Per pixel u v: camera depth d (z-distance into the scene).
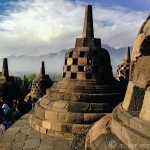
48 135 10.08
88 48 11.42
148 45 4.21
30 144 9.14
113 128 4.50
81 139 5.55
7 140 9.55
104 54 11.71
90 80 11.02
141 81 4.17
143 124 3.68
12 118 13.66
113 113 4.88
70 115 9.89
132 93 4.32
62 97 10.67
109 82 11.38
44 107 11.05
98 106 10.10
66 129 9.74
